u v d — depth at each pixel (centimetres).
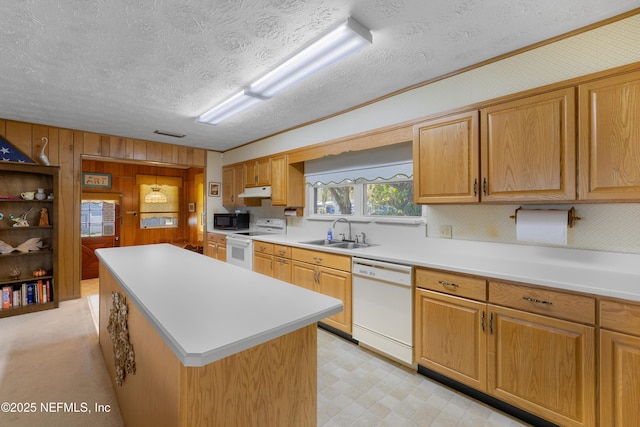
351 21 161
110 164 566
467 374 185
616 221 174
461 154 211
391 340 227
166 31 170
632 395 130
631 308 131
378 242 305
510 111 188
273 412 103
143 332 128
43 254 359
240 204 470
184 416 84
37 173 354
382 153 297
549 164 173
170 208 651
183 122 345
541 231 185
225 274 162
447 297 194
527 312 160
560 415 150
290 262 327
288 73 218
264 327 90
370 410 178
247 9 152
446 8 153
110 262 194
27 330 288
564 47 175
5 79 231
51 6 148
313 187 387
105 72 221
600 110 157
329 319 280
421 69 218
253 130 381
